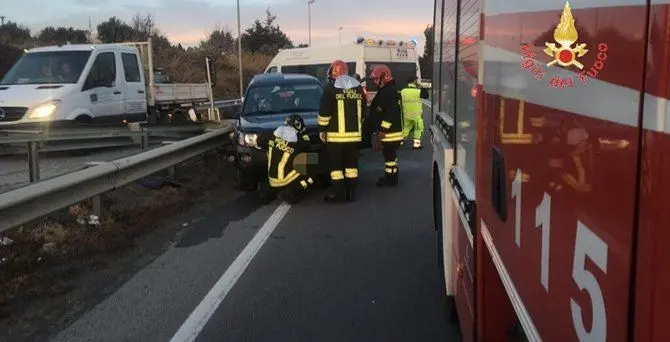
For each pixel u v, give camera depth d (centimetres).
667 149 120
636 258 129
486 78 296
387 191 1038
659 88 121
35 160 851
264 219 857
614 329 140
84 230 729
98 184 761
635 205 130
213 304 537
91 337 475
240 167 1051
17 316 515
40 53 1488
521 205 227
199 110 2266
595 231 152
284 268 634
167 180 1030
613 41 143
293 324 493
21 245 654
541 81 201
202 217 878
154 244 732
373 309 521
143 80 1652
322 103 931
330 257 670
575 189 167
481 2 307
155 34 5409
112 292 571
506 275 251
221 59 5112
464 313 371
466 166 372
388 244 718
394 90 1060
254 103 1166
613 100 142
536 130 207
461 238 379
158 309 528
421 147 1612
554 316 186
